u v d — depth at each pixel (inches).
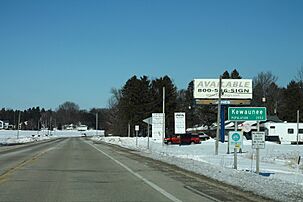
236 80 2476.6
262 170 892.0
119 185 653.3
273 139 3134.8
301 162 1176.2
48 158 1311.5
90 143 3073.3
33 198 515.8
